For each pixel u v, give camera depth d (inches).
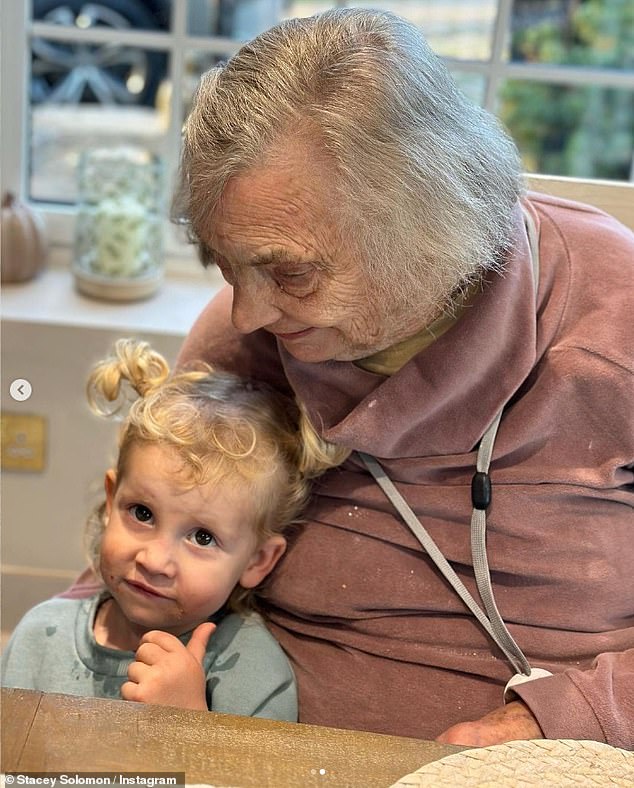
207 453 39.3
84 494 65.8
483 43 84.7
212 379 42.4
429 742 27.3
